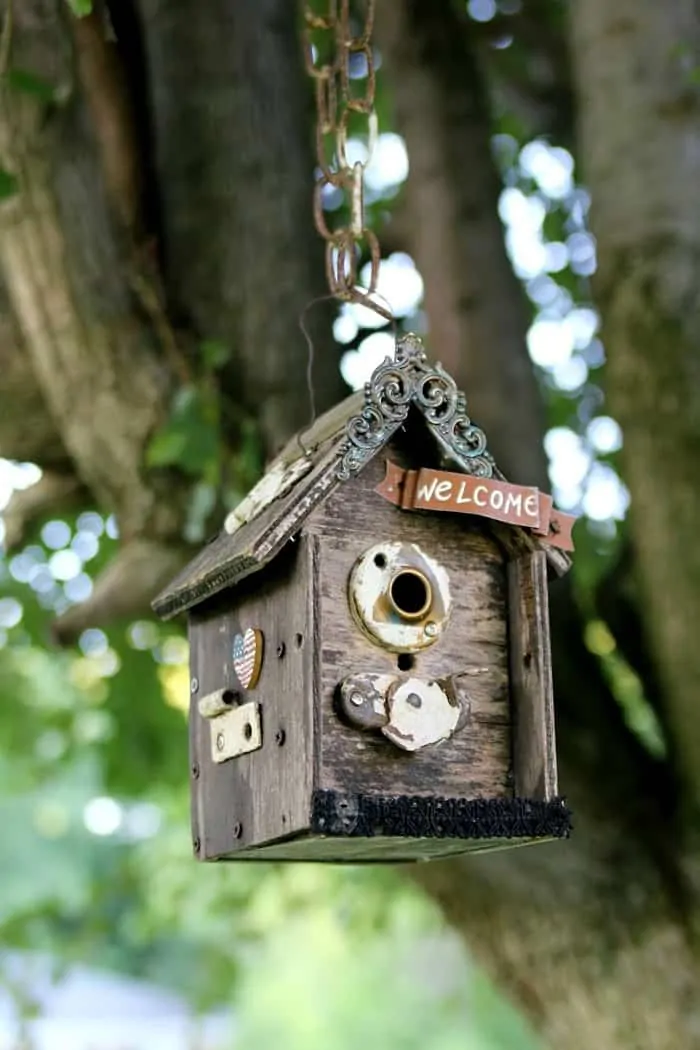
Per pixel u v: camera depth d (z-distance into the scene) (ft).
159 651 24.35
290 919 31.48
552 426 25.25
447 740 11.96
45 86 14.83
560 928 18.72
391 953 68.08
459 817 11.34
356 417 11.70
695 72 17.63
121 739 24.79
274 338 18.12
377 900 29.58
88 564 24.12
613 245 18.85
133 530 18.43
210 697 12.56
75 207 17.52
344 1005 68.28
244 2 19.01
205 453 17.44
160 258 18.30
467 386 20.07
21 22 16.74
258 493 12.69
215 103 18.57
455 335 20.31
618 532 22.77
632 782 18.92
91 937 26.30
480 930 19.20
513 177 26.22
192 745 13.25
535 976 19.03
